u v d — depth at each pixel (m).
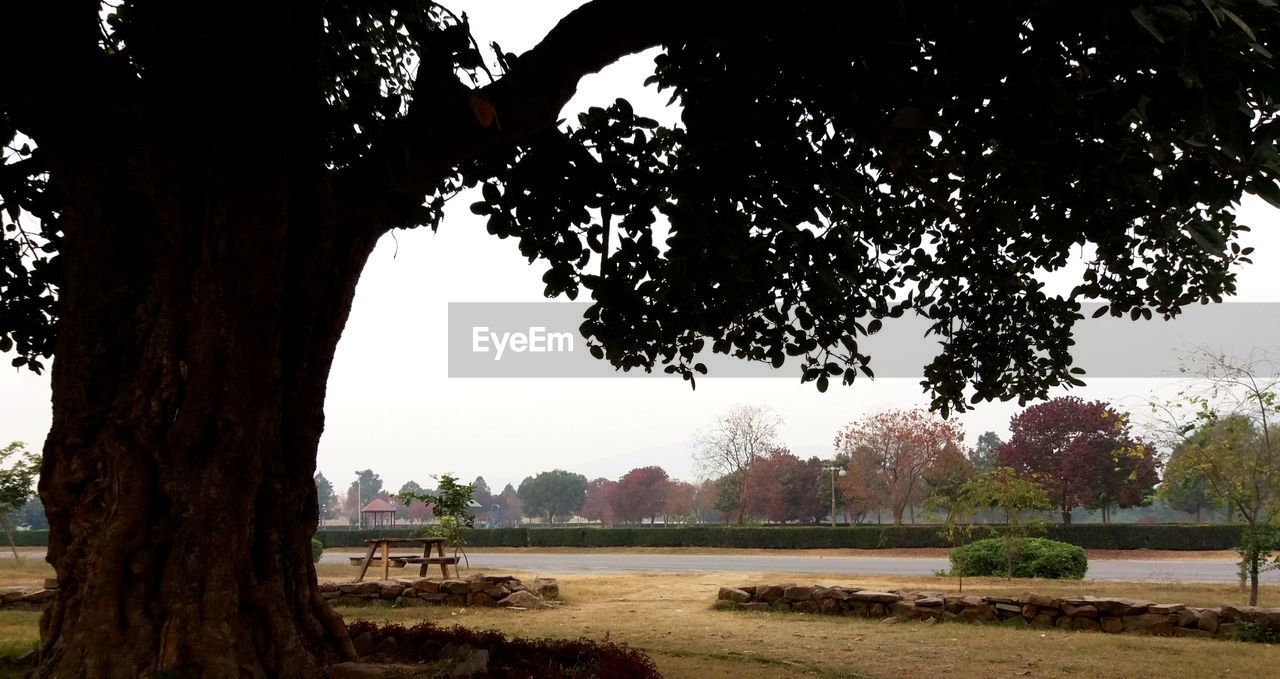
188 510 4.63
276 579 5.04
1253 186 4.21
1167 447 13.99
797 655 8.04
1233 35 3.77
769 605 12.09
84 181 4.93
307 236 5.19
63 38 4.72
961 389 10.00
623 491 87.00
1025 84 4.38
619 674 5.74
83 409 4.73
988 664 7.60
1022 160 5.31
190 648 4.52
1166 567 26.05
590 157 6.59
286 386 5.22
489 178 7.64
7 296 8.38
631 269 7.01
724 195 6.73
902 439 45.25
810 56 5.46
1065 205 5.69
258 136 4.74
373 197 5.54
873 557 33.75
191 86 4.71
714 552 38.44
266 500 5.05
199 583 4.62
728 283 7.10
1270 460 12.74
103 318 4.81
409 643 6.48
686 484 86.00
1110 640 8.99
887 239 8.66
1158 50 4.04
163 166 4.83
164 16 4.74
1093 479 45.47
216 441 4.72
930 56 4.98
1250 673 7.20
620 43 5.74
